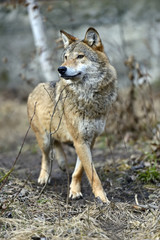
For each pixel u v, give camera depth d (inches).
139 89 582.2
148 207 298.2
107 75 339.3
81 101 325.1
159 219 274.1
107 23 1061.8
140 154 454.0
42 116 383.2
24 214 289.6
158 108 654.5
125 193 341.7
